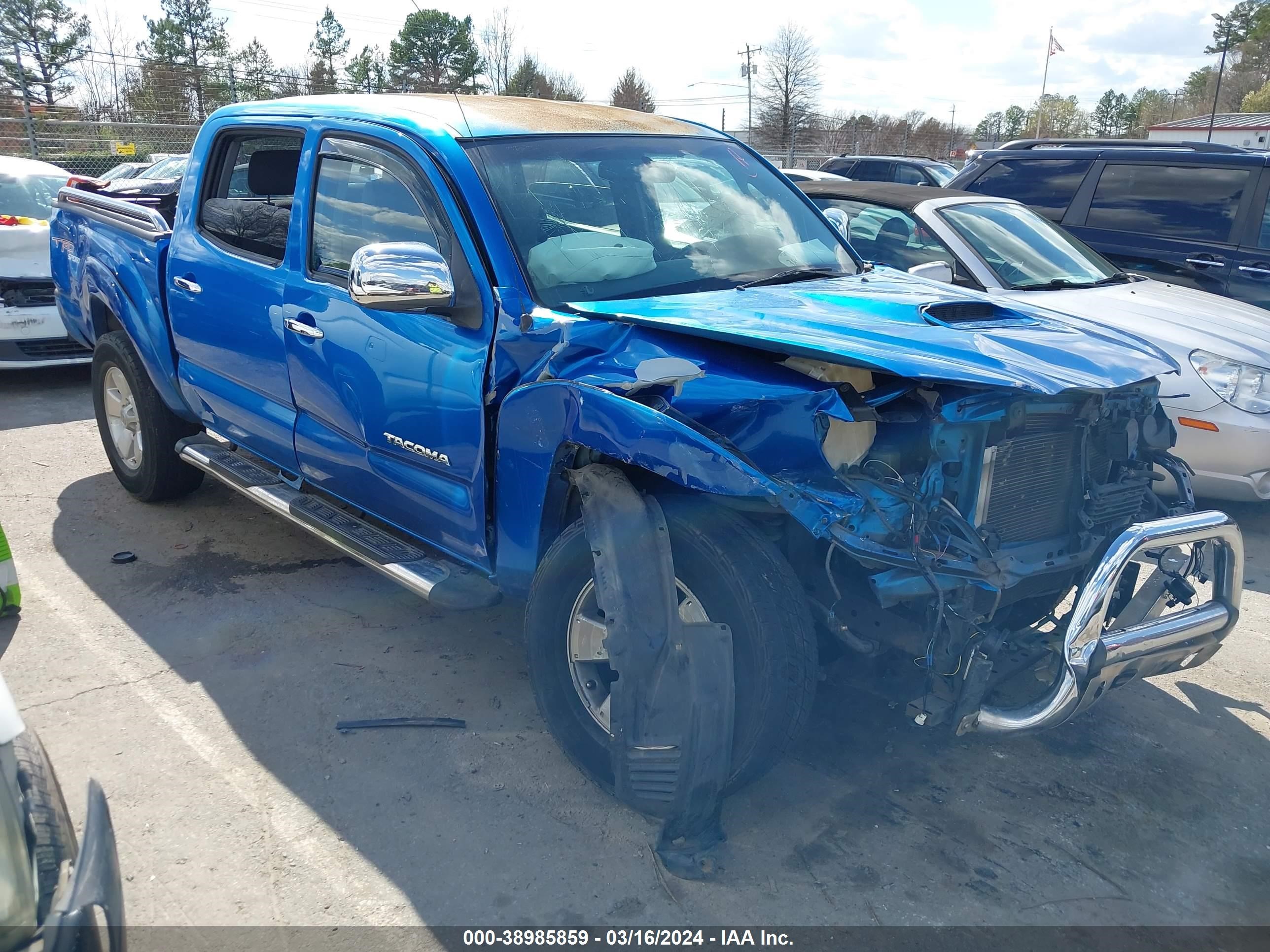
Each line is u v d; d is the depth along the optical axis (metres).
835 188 7.07
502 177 3.46
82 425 7.23
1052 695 2.72
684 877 2.78
